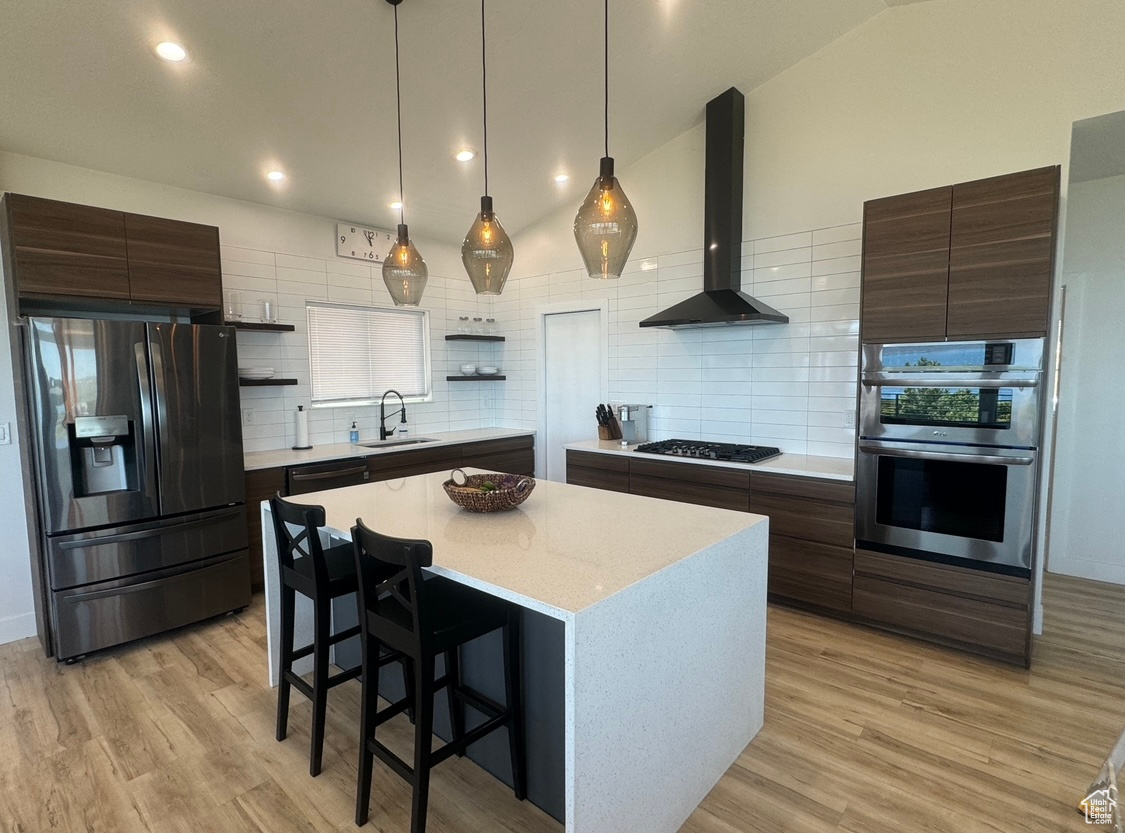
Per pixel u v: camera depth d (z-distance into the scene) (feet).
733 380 12.92
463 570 5.28
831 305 11.38
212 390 10.34
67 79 7.99
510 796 6.15
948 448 8.80
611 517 7.27
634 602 4.93
